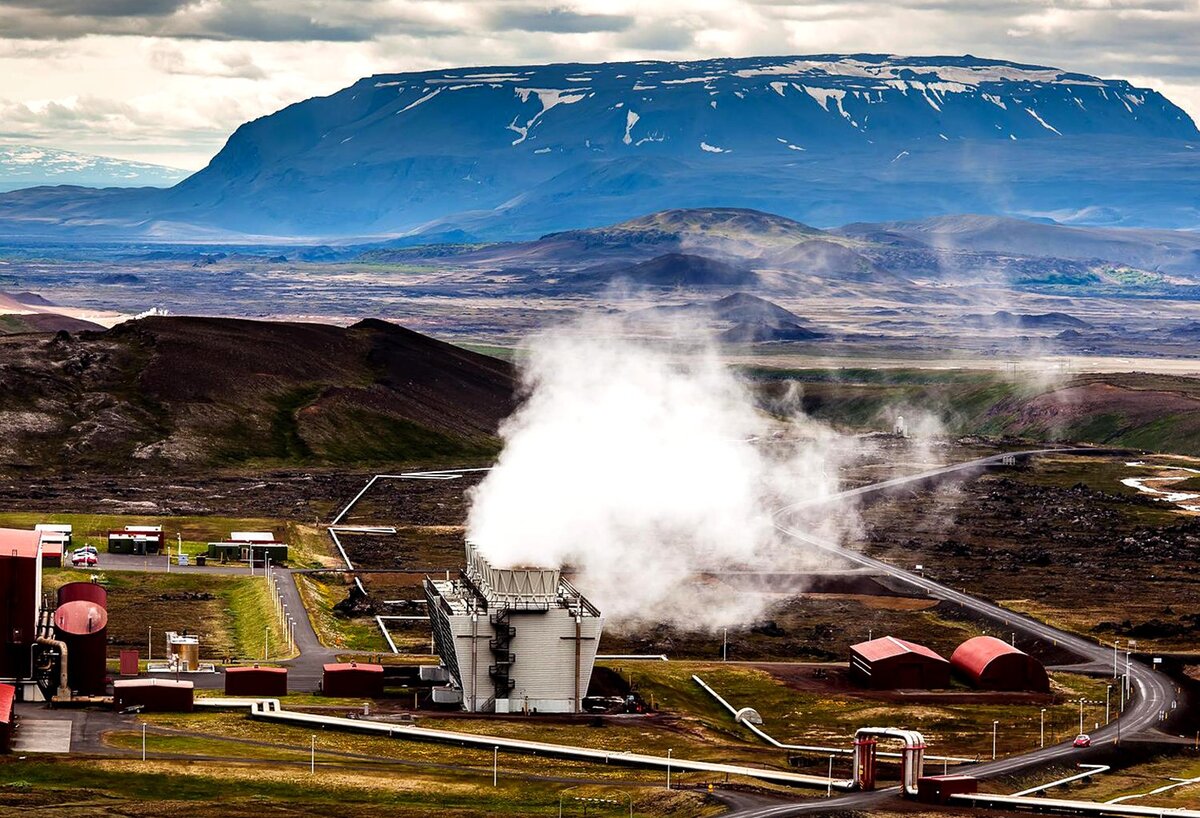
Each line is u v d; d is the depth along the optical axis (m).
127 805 190.75
